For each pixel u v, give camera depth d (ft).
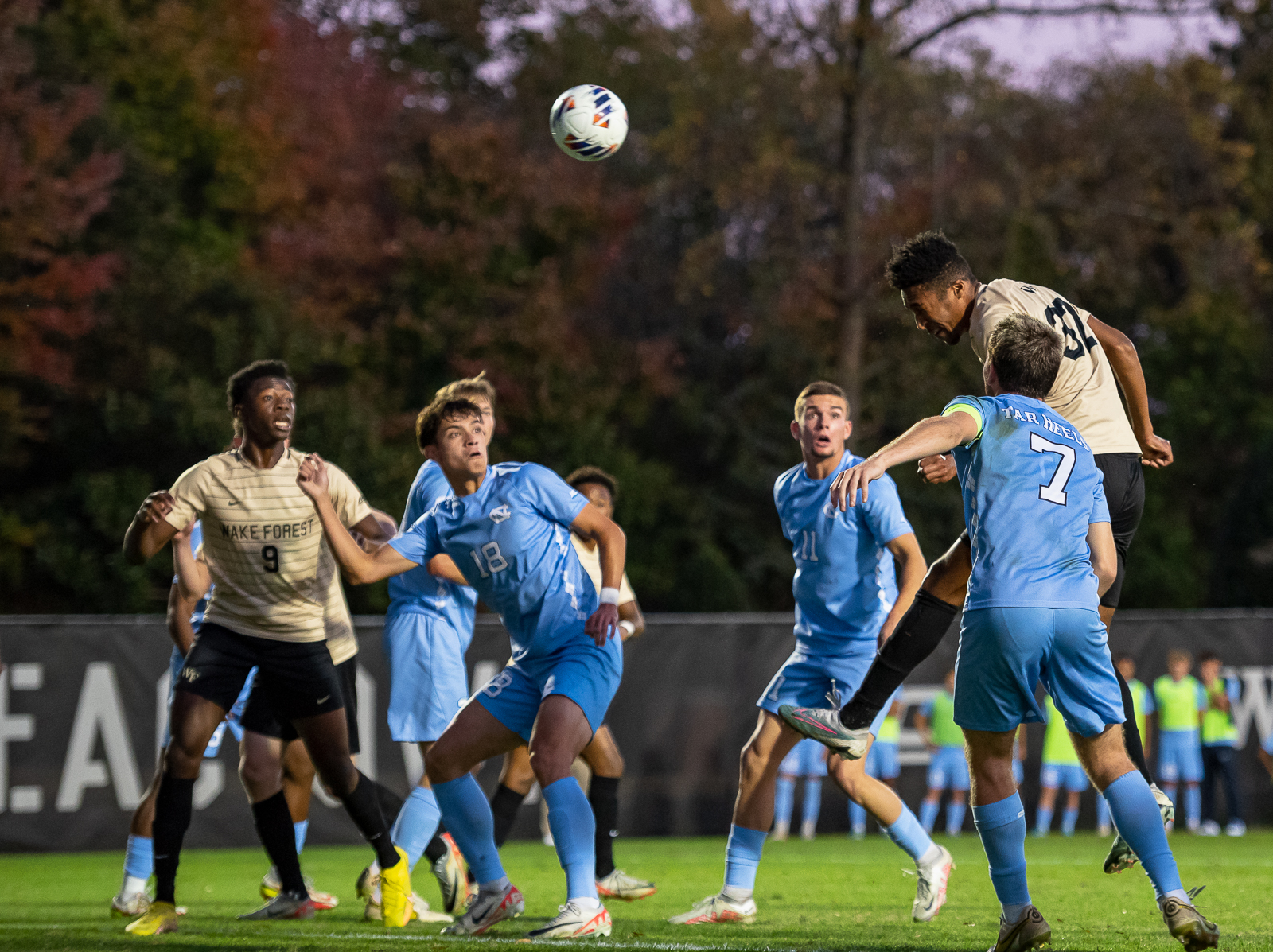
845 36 287.07
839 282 314.55
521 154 347.77
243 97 324.19
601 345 339.36
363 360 312.09
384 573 60.90
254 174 319.27
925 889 68.23
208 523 63.98
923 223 317.83
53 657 135.64
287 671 64.03
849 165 303.89
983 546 48.19
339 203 327.47
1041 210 342.44
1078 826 156.04
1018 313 51.57
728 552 334.24
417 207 326.65
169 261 288.51
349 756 65.41
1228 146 344.49
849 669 71.15
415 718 75.51
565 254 335.67
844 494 45.96
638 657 150.41
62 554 261.65
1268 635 163.32
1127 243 338.34
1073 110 356.18
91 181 271.08
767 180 294.66
